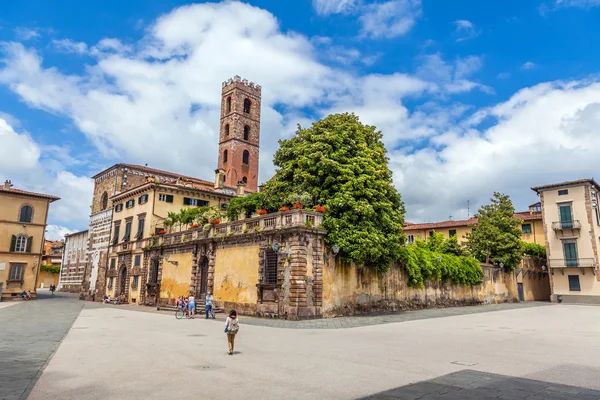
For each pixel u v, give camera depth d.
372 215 31.58
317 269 29.39
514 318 30.97
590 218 53.50
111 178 69.69
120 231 59.38
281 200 35.62
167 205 53.19
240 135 81.06
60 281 87.88
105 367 12.59
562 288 54.88
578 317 31.92
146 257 49.81
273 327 24.48
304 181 32.94
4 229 57.69
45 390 9.84
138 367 12.56
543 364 12.81
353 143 33.56
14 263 57.75
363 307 33.16
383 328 23.84
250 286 32.44
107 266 61.31
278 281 29.73
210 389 9.88
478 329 23.25
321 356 14.35
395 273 37.31
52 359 13.96
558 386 10.02
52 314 34.44
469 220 69.62
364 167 32.56
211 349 16.06
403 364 12.84
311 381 10.64
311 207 31.70
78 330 22.92
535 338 19.23
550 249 56.22
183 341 18.42
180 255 43.16
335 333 21.48
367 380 10.72
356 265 32.94
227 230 36.50
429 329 23.27
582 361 13.34
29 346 16.86
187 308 32.19
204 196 56.16
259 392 9.59
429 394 9.32
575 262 53.88
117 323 27.25
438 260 42.47
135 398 9.17
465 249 55.25
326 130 34.12
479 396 9.16
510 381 10.54
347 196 30.62
